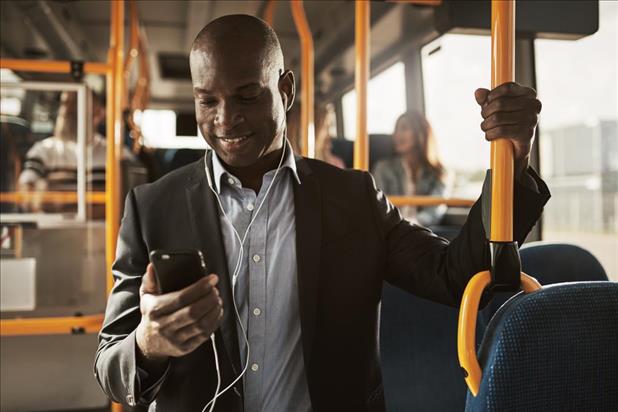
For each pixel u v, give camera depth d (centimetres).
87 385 325
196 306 85
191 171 128
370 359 126
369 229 127
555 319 104
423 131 428
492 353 103
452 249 125
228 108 104
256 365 117
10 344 315
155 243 121
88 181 304
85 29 499
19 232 292
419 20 400
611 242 330
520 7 265
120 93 275
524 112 105
